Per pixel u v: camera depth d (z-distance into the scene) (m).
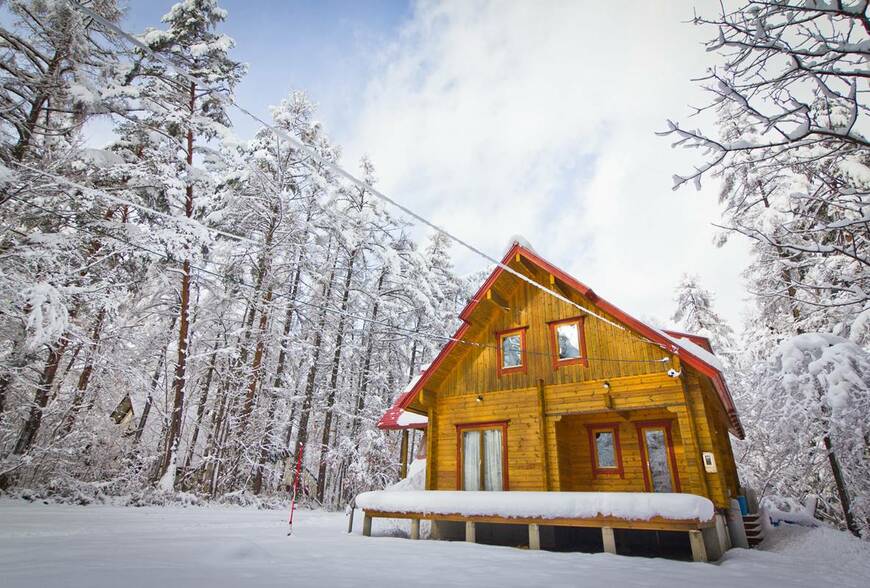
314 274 24.17
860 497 14.07
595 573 6.14
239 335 22.78
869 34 3.97
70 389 17.78
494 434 13.33
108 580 4.12
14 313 12.22
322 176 25.55
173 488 17.12
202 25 20.72
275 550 7.16
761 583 5.88
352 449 24.00
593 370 12.32
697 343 14.77
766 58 4.34
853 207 5.84
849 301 5.55
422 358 35.16
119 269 16.75
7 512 10.32
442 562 6.66
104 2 14.88
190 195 19.92
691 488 10.26
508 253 14.16
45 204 13.38
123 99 16.48
